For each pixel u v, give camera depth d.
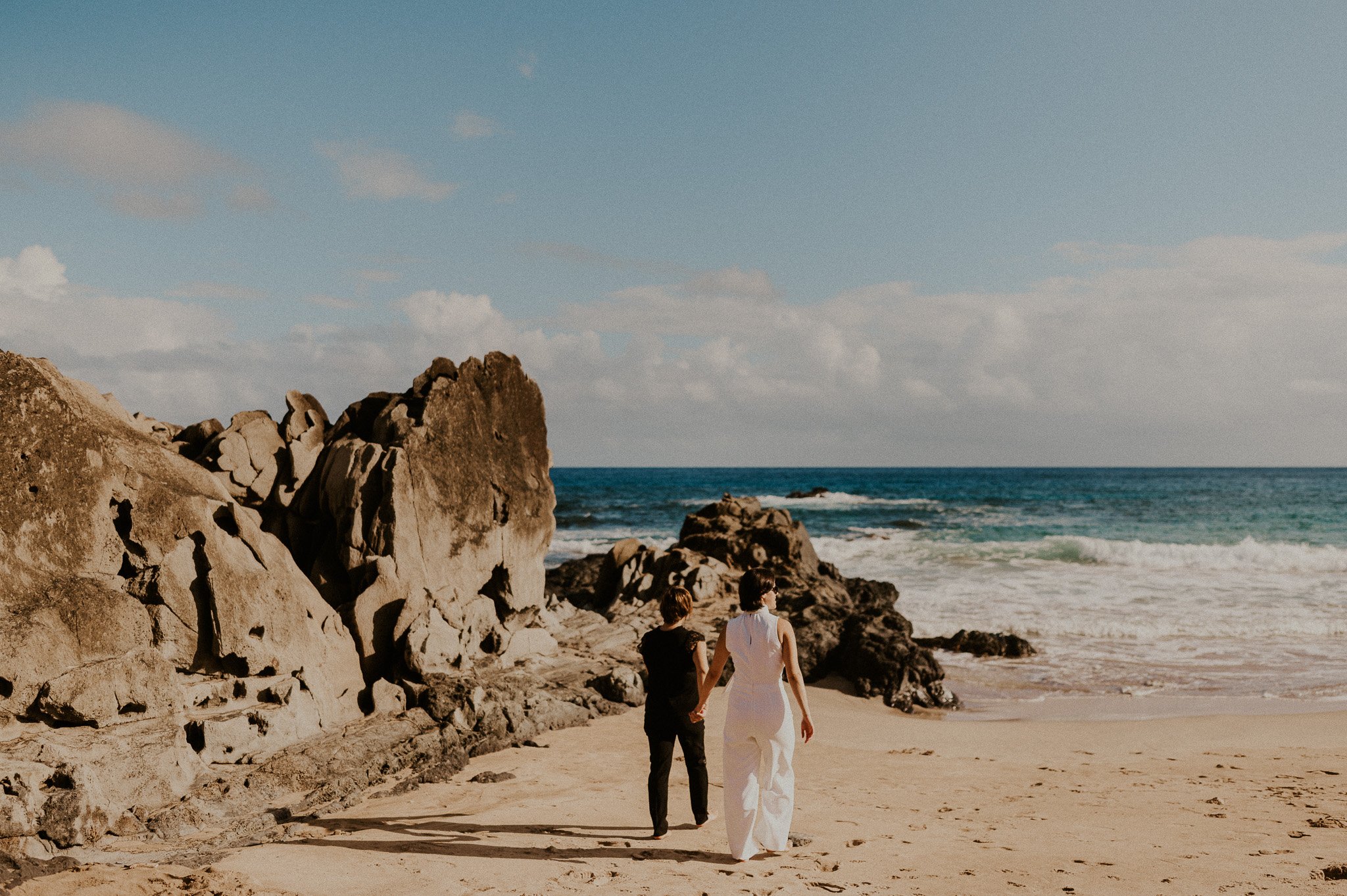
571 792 7.13
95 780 5.67
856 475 149.62
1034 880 4.77
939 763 8.68
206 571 7.32
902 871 4.98
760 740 5.31
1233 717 10.95
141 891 4.55
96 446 6.88
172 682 6.70
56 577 6.40
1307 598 20.89
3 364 6.42
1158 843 5.53
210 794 6.38
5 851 5.00
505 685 9.71
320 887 4.66
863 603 19.42
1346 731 9.99
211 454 9.80
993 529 41.97
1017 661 15.22
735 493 83.75
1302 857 5.10
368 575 9.05
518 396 11.34
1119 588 22.69
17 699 5.88
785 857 5.30
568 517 54.69
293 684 7.75
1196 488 83.12
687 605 6.04
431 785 7.30
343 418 10.50
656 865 5.12
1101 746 9.55
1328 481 100.00
